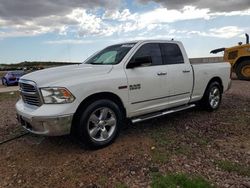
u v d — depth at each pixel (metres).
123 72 5.20
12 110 8.45
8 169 4.25
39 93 4.51
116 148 4.86
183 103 6.49
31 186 3.76
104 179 3.83
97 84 4.74
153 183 3.64
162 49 6.06
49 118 4.32
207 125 6.18
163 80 5.82
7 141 5.41
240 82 14.16
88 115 4.61
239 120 6.55
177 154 4.57
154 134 5.56
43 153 4.79
